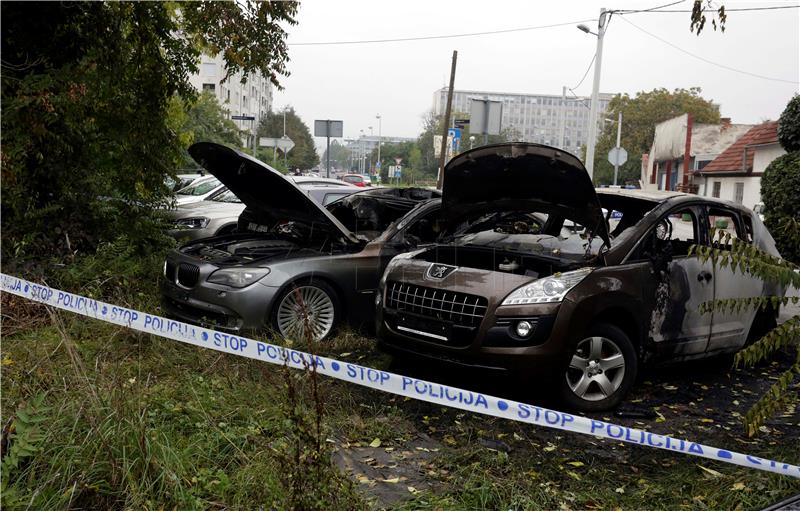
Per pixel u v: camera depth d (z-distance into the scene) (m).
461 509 3.32
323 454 2.90
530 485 3.63
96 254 7.74
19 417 3.12
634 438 3.38
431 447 4.19
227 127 36.56
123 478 3.12
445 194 5.59
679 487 3.75
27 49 7.40
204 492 3.21
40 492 2.97
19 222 7.33
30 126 6.69
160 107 8.23
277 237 7.27
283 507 2.95
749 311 6.11
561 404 4.88
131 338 5.53
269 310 6.01
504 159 4.96
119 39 7.50
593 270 4.93
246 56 7.88
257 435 3.76
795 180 13.51
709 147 46.12
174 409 4.04
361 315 6.55
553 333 4.61
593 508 3.49
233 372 4.95
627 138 60.22
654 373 6.04
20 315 6.04
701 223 5.89
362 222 7.52
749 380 5.95
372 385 3.76
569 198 5.11
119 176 8.07
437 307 5.00
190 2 8.00
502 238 5.97
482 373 4.71
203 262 6.21
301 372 4.45
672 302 5.38
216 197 11.70
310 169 78.88
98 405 3.56
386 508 3.32
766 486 3.71
